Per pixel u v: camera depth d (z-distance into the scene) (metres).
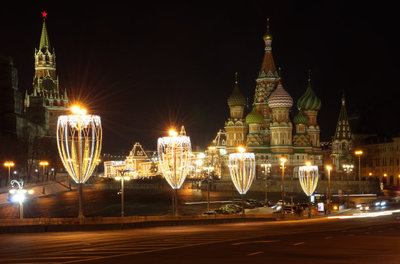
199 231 55.31
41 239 45.75
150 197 198.25
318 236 47.16
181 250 35.44
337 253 33.91
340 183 197.88
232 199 177.12
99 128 62.16
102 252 34.69
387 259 31.05
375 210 114.38
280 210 115.81
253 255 32.81
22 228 56.00
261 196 185.12
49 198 183.25
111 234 51.22
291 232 52.94
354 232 52.69
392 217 89.25
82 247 38.12
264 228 61.31
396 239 43.94
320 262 29.69
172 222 69.38
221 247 37.25
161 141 75.12
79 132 61.59
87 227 59.38
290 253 33.84
